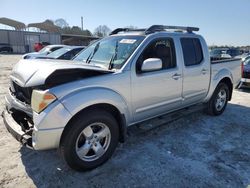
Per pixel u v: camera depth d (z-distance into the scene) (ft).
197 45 15.26
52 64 10.10
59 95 9.00
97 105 10.18
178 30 14.93
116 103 10.58
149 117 12.84
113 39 13.52
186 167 10.77
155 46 12.49
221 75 17.07
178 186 9.45
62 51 35.19
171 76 13.17
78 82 9.55
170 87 13.28
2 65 54.54
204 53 15.67
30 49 142.61
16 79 10.48
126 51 11.91
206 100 16.76
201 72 15.35
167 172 10.36
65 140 9.41
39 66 9.96
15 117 10.57
